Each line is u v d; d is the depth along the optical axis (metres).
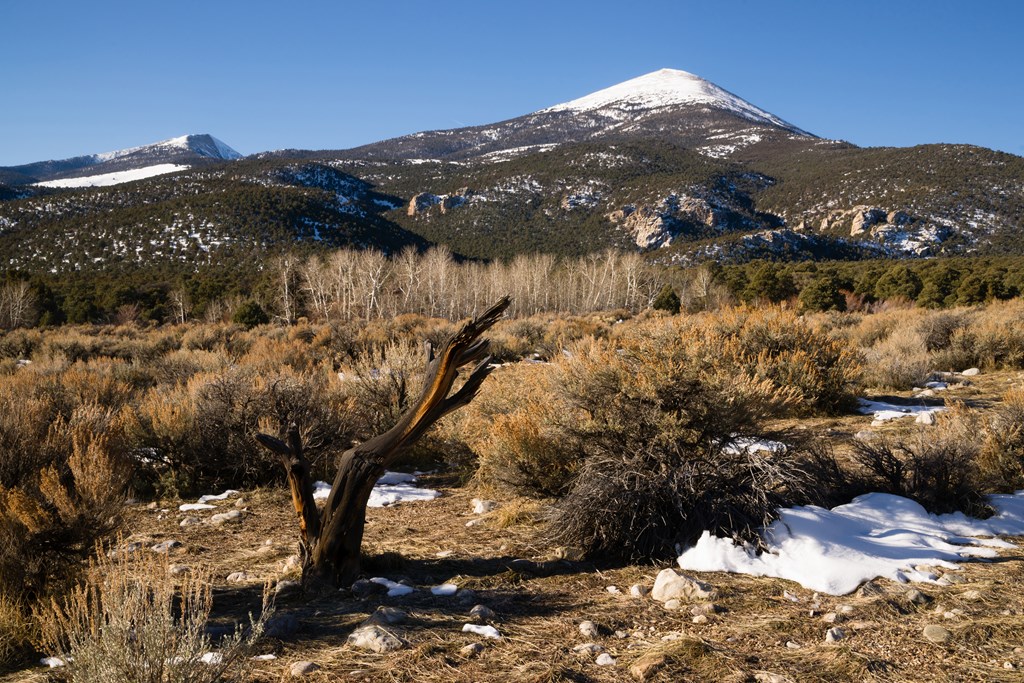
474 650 3.24
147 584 3.13
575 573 4.55
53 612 3.29
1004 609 3.65
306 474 4.32
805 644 3.32
